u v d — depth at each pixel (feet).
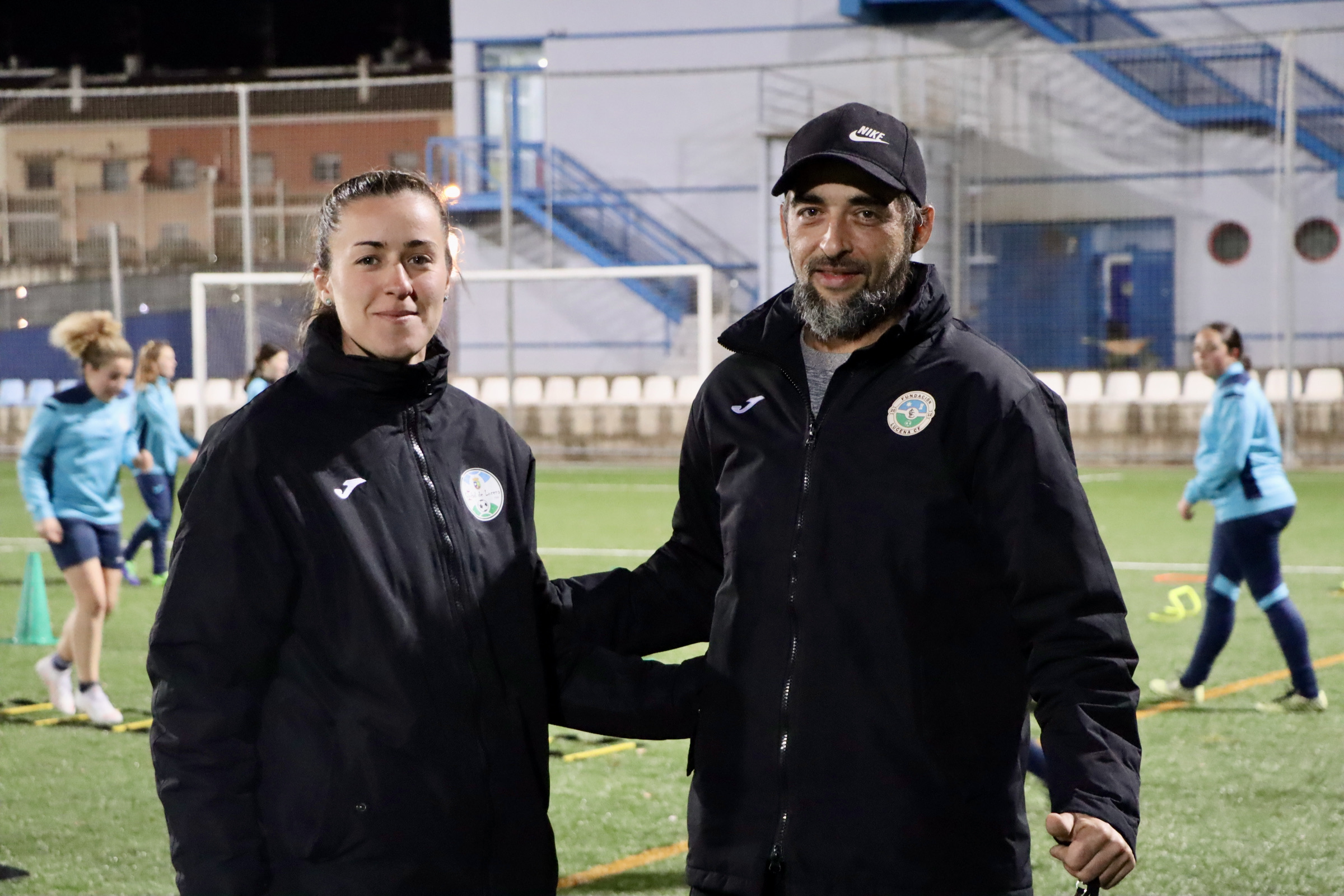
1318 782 14.87
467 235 68.18
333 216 6.68
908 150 6.87
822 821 6.51
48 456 17.74
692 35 68.08
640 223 68.44
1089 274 63.26
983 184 64.03
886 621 6.51
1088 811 5.88
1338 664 20.97
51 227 67.82
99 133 80.23
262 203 78.59
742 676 6.80
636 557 32.60
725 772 6.82
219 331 54.34
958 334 6.83
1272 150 61.11
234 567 6.32
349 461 6.52
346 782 6.30
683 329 65.82
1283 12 61.67
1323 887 11.72
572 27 69.21
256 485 6.40
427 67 103.40
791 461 6.84
